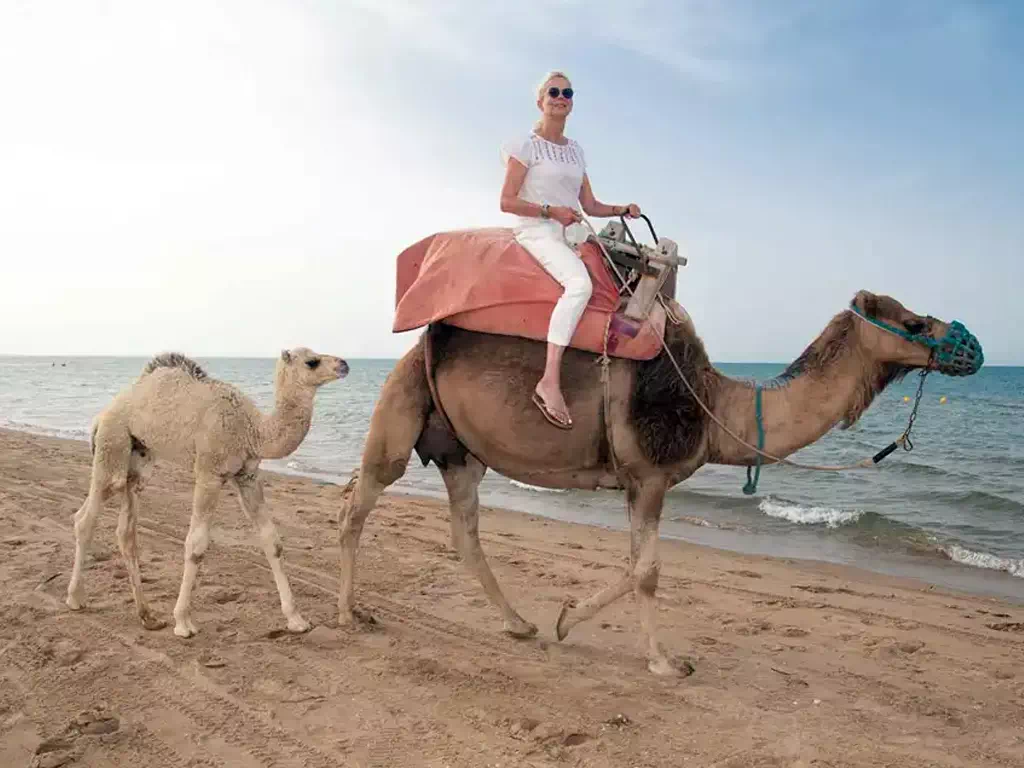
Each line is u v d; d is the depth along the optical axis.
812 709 4.71
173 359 5.63
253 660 5.11
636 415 4.84
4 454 15.19
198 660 5.04
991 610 7.30
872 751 4.16
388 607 6.43
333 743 4.05
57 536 8.22
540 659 5.37
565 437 4.95
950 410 40.97
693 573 8.40
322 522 10.05
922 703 4.86
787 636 6.23
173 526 9.13
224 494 11.87
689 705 4.68
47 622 5.66
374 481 5.63
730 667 5.39
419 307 5.16
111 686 4.65
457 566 7.91
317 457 20.58
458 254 5.16
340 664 5.09
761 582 8.06
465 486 5.77
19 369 125.25
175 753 3.92
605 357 4.81
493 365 4.99
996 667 5.61
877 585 8.26
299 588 6.81
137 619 5.79
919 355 4.93
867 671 5.46
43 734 4.07
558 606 6.73
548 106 5.02
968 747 4.26
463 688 4.79
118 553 7.58
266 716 4.32
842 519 11.93
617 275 5.08
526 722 4.30
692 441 4.91
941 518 12.55
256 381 74.56
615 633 6.06
